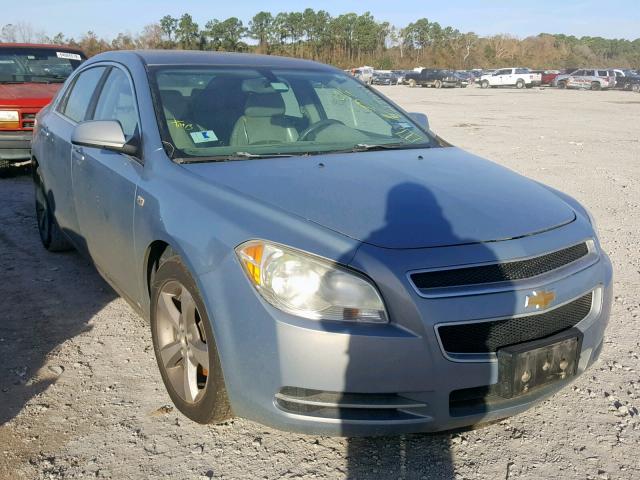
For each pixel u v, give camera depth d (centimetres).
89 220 415
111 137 347
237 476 271
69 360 370
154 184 327
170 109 365
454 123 1906
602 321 297
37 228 648
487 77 5412
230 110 377
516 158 1192
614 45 11619
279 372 249
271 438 297
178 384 313
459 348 252
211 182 305
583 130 1753
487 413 260
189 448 289
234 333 260
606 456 290
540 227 285
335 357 243
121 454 285
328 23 8956
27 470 273
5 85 946
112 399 330
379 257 248
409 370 245
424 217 272
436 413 251
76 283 491
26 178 907
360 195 288
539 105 2859
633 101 3281
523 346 258
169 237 298
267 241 258
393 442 296
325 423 252
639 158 1234
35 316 429
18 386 340
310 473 274
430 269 248
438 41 9725
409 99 3325
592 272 290
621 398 341
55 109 539
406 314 244
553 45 10450
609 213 775
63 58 1062
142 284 345
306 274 248
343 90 438
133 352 382
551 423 316
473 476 274
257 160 336
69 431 302
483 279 255
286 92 409
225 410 284
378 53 9319
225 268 265
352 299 245
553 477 275
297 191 290
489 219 279
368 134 400
